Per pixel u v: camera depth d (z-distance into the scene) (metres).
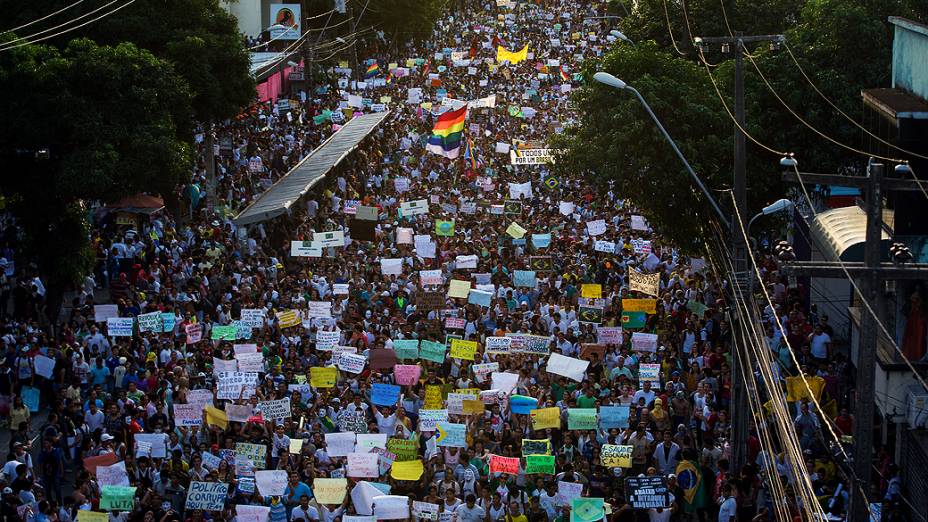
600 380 27.53
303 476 23.44
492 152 60.03
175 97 40.00
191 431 26.09
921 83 29.38
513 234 40.47
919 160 27.44
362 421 25.70
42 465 25.69
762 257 39.69
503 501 22.69
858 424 15.14
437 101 76.94
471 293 32.72
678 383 27.16
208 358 29.78
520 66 88.94
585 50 99.19
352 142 57.47
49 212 38.03
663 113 36.25
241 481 23.19
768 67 39.12
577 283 36.00
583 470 23.70
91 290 39.28
